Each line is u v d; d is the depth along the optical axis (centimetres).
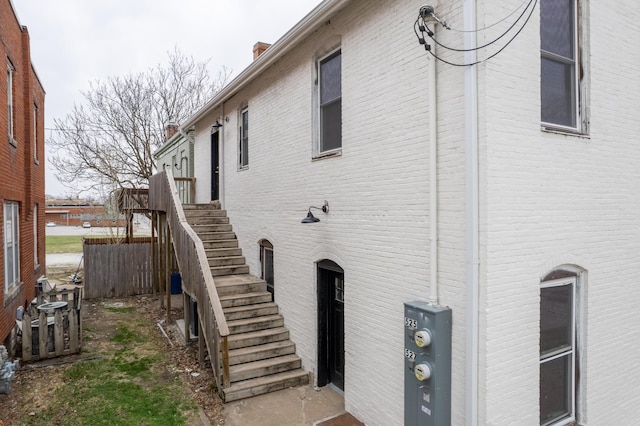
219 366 682
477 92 437
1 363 666
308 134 763
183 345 920
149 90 2478
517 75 456
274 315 870
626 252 571
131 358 842
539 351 482
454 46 461
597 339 541
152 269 1474
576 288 533
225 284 894
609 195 549
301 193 786
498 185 438
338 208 673
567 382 529
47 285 1243
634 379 585
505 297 443
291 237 823
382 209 573
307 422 612
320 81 752
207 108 1222
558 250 491
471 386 434
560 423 515
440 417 459
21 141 1040
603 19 546
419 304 488
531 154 466
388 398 557
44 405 632
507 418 446
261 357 769
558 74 516
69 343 858
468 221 438
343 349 718
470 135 435
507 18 449
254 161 995
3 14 832
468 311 438
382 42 573
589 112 529
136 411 622
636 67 586
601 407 546
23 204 1055
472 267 433
